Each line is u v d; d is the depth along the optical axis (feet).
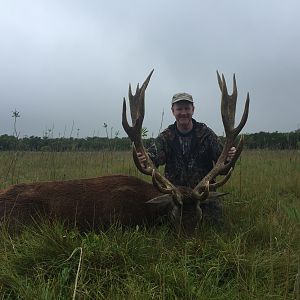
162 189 6.53
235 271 5.34
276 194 9.85
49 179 11.69
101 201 7.02
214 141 8.13
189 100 8.01
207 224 6.83
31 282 4.91
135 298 4.44
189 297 4.65
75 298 4.61
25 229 6.56
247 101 7.10
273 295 4.57
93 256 5.30
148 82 7.25
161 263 5.27
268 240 6.48
